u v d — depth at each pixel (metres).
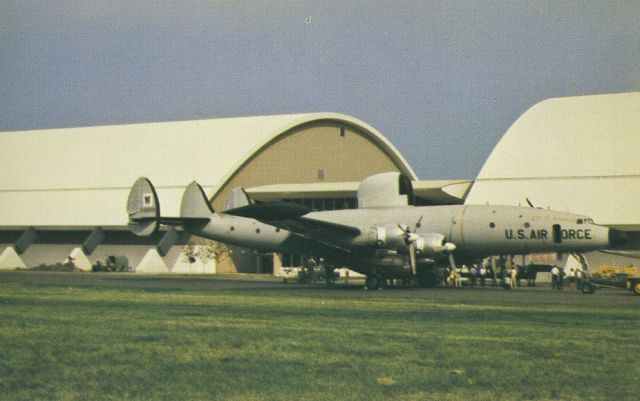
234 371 15.66
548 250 46.06
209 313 27.36
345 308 30.14
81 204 91.19
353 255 46.53
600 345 19.28
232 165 85.31
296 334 21.14
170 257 82.00
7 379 14.83
